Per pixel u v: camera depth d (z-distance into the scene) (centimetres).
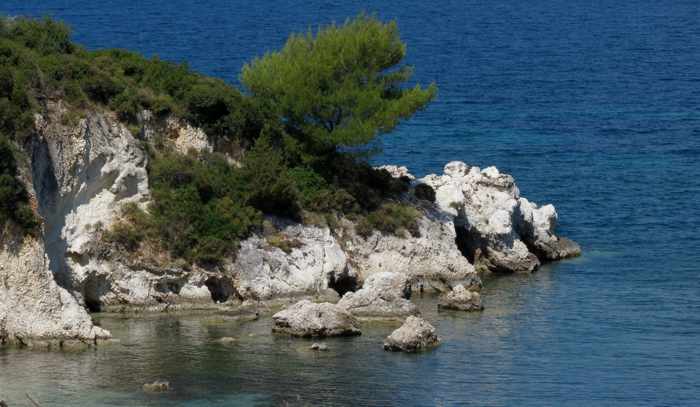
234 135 14012
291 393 10181
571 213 17375
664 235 16275
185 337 11606
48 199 11988
